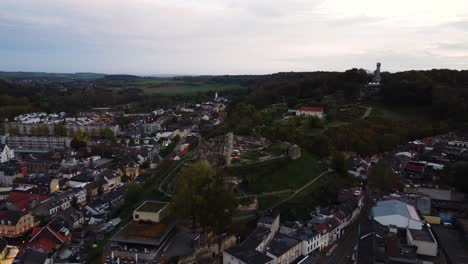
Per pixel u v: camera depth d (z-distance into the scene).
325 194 175.00
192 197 130.25
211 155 183.75
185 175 141.25
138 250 124.31
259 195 163.50
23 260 130.50
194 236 135.00
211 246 129.25
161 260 119.19
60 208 195.62
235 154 192.50
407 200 158.25
